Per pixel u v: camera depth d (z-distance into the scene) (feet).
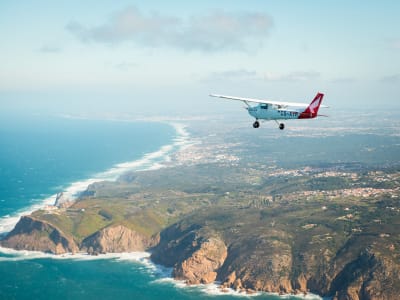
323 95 491.72
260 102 498.69
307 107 496.23
